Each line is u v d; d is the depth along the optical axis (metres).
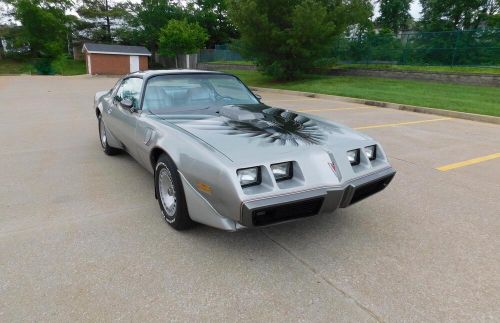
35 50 47.84
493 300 2.26
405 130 7.62
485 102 10.93
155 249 2.82
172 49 34.38
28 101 12.88
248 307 2.19
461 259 2.72
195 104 4.00
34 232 3.06
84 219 3.32
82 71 44.06
